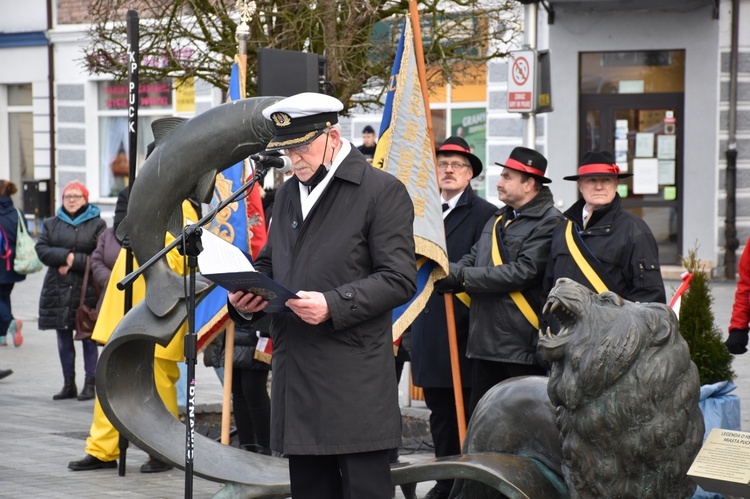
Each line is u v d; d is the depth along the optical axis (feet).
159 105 75.97
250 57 31.81
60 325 34.78
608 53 62.80
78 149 79.87
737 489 13.80
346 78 31.76
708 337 21.27
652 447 14.29
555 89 62.95
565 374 14.69
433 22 32.37
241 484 18.47
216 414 30.68
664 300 20.22
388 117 22.45
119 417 19.39
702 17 60.80
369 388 15.33
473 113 65.10
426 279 21.36
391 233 15.44
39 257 35.06
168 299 19.43
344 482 15.46
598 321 14.61
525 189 22.17
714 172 61.52
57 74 80.28
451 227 24.39
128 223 20.07
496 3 35.24
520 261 21.43
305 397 15.39
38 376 39.14
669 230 62.69
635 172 62.85
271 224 16.47
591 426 14.43
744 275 23.63
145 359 20.06
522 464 16.10
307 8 30.71
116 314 25.46
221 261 14.88
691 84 61.41
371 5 31.14
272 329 16.06
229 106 20.01
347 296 14.93
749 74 60.75
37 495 22.89
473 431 17.22
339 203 15.62
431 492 22.66
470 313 22.27
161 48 33.17
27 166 84.53
